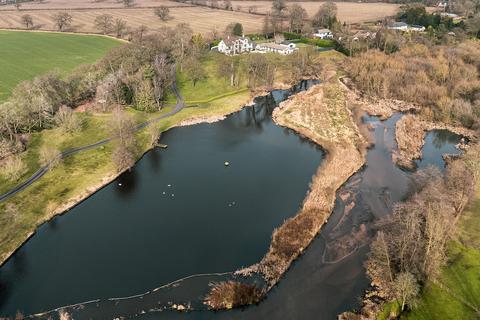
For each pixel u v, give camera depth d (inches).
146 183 4421.8
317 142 5344.5
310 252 3324.3
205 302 2871.6
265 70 7568.9
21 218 3747.5
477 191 3892.7
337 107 6343.5
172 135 5575.8
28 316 2807.6
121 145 4744.1
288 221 3624.5
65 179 4360.2
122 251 3400.6
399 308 2763.3
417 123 5836.6
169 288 3009.4
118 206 4020.7
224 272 3149.6
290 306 2839.6
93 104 6053.2
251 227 3676.2
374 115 6220.5
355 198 4042.8
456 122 5856.3
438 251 2979.8
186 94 6943.9
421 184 4128.9
